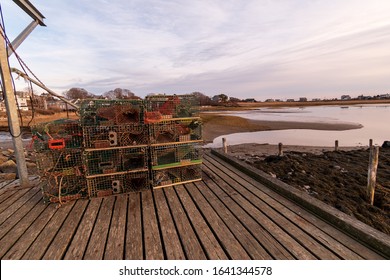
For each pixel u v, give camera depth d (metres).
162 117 4.69
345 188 8.25
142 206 3.94
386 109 80.12
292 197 4.05
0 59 4.36
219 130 28.58
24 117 18.25
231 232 3.10
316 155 13.56
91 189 4.30
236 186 4.84
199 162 5.07
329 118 42.94
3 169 9.47
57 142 3.89
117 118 4.38
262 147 17.81
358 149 15.38
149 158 4.81
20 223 3.40
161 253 2.69
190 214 3.61
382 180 8.93
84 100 4.18
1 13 4.22
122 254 2.67
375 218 6.25
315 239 2.89
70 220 3.48
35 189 4.77
